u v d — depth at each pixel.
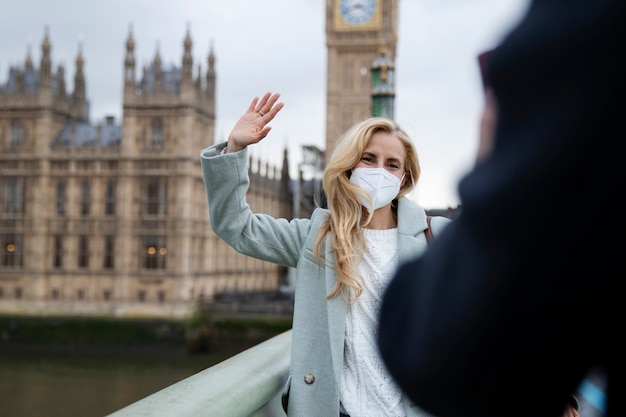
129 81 76.00
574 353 1.24
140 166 75.62
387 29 94.06
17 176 78.06
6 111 78.44
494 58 1.24
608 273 1.19
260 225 4.03
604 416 1.33
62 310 75.31
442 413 1.35
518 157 1.20
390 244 3.74
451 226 1.42
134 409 2.61
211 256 80.38
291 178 113.44
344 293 3.58
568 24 1.17
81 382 56.53
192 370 62.34
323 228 3.72
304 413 3.60
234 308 72.88
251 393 3.31
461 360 1.27
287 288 89.62
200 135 78.44
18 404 48.31
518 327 1.23
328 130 93.50
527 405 1.28
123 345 73.19
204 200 79.69
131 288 74.88
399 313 1.45
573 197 1.17
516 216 1.19
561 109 1.17
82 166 77.00
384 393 3.51
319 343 3.67
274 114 3.90
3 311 76.50
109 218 76.06
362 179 3.74
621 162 1.14
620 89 1.14
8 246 77.81
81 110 93.94
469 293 1.26
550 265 1.19
